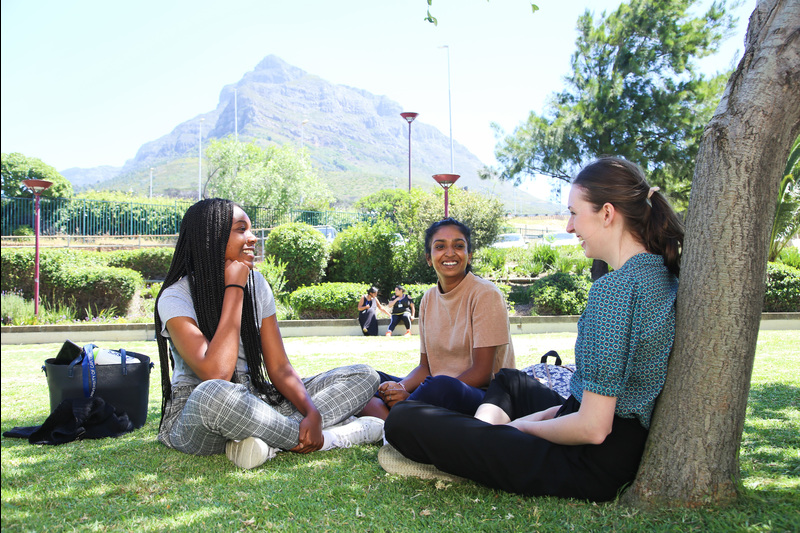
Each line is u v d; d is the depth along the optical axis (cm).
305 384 342
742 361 204
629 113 1541
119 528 208
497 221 1911
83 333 1140
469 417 237
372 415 347
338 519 215
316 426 297
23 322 1243
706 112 1540
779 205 1430
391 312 1214
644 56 1560
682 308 210
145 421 379
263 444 275
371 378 335
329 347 942
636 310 205
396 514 218
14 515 220
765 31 207
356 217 2648
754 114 202
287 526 208
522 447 225
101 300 1404
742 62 210
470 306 334
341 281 1731
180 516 219
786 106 201
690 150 1529
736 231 202
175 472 270
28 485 255
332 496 238
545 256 1939
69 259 1480
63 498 239
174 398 308
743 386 206
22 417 417
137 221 2523
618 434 220
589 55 1667
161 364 309
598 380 204
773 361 642
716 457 206
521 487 227
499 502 226
